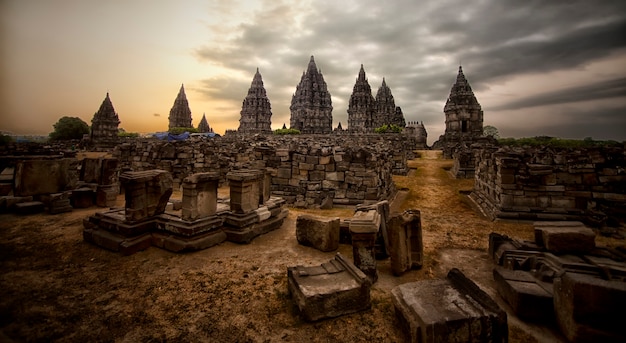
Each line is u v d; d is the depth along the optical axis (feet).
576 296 12.73
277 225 30.60
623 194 31.83
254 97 238.48
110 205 38.34
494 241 23.16
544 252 20.13
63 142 160.35
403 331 13.75
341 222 26.91
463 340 12.02
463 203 46.29
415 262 21.36
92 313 14.88
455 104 147.13
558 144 91.66
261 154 46.50
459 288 15.28
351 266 17.51
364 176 41.14
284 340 13.32
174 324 14.19
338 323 14.60
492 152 44.19
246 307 15.79
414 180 67.92
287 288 17.85
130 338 13.15
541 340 13.41
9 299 15.92
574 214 33.27
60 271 19.42
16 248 23.27
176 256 22.15
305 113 239.71
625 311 11.78
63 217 32.40
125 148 63.26
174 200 33.83
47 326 13.73
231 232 25.73
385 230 23.99
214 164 56.44
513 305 15.57
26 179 33.99
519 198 35.45
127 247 21.89
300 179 44.01
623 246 25.41
